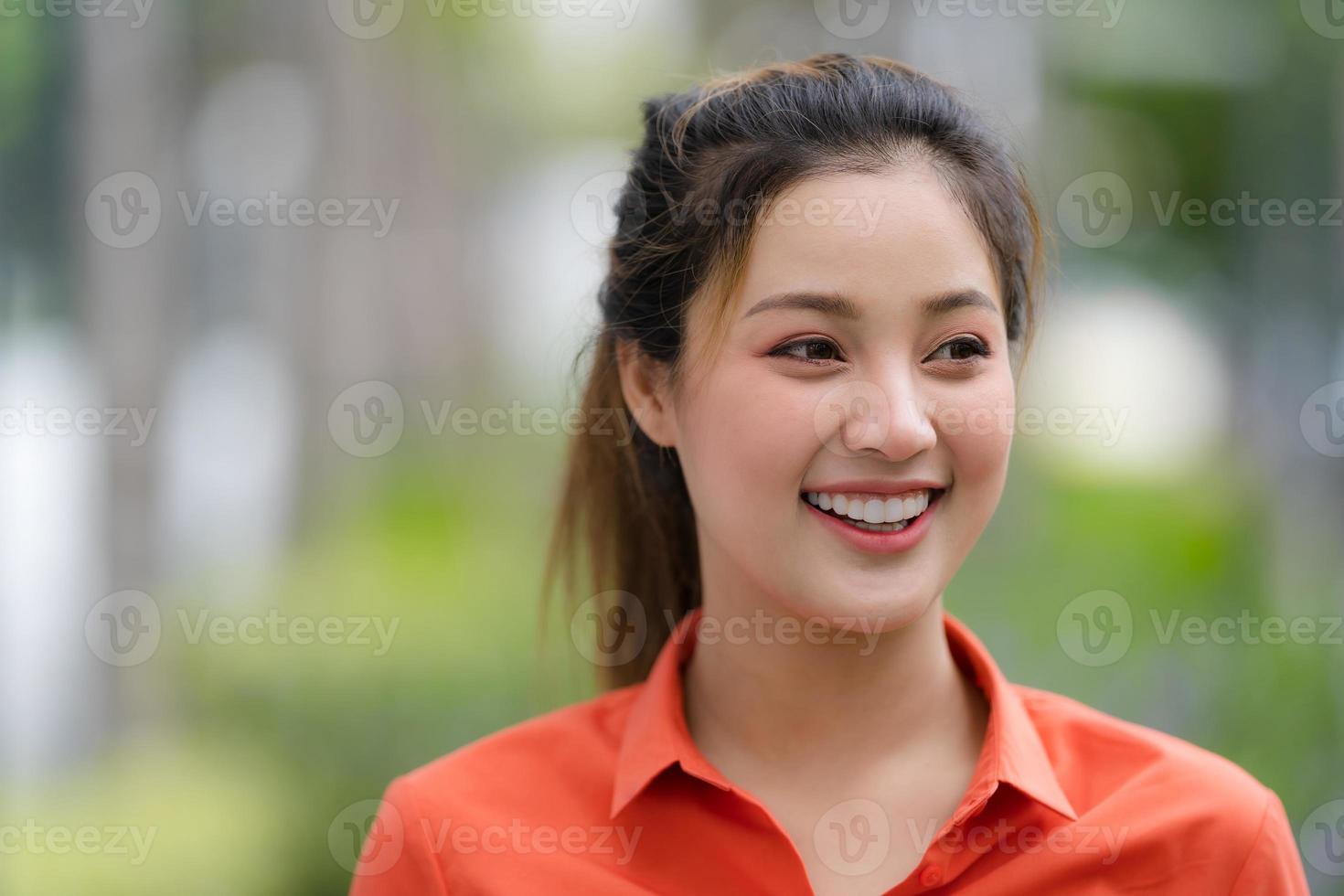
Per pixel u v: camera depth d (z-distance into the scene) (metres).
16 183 15.48
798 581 4.45
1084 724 5.02
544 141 20.38
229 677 13.26
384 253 18.55
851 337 4.34
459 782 5.04
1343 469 14.72
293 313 17.69
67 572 15.38
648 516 5.71
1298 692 11.56
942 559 4.49
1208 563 13.57
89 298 14.84
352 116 17.66
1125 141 16.33
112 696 13.80
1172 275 16.45
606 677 5.98
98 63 14.63
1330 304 15.44
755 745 4.79
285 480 17.52
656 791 4.71
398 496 16.75
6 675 14.34
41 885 11.16
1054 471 15.21
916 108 4.52
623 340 5.15
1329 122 15.41
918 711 4.77
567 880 4.69
